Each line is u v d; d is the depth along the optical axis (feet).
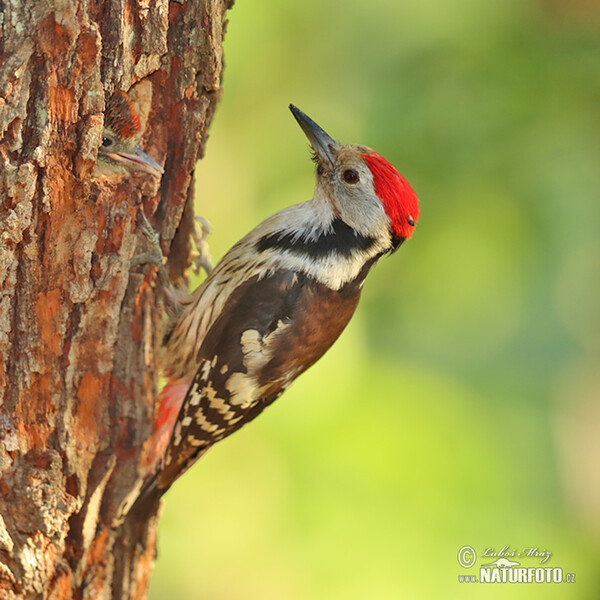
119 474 27.45
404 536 34.32
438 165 36.63
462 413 38.17
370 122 37.14
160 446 29.66
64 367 25.18
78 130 23.09
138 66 24.88
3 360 23.75
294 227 30.30
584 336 43.42
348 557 34.37
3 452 24.02
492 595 34.24
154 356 28.76
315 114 40.50
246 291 29.63
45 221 23.43
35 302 23.97
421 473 35.37
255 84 40.27
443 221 37.70
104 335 26.02
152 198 27.14
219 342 29.60
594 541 38.60
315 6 38.19
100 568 27.40
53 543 25.12
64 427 25.32
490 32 36.11
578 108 36.04
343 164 30.01
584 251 40.40
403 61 37.17
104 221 25.59
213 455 37.42
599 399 49.52
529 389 42.32
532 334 42.52
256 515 36.88
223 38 27.48
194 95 26.86
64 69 22.38
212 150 41.57
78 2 22.09
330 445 36.06
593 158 36.17
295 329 29.63
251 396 29.91
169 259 30.60
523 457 40.78
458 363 41.73
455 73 36.45
